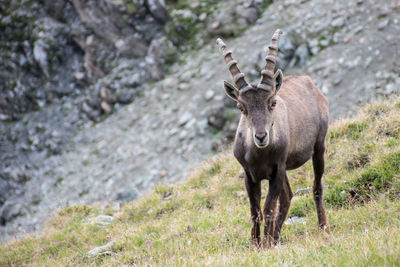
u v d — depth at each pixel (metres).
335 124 38.41
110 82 95.88
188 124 79.62
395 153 28.25
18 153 95.31
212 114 77.38
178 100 86.12
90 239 33.47
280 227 23.62
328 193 28.55
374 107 37.25
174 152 76.19
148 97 91.62
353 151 32.22
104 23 102.69
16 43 108.25
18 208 81.50
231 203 32.91
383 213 23.09
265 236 21.75
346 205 26.61
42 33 105.44
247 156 21.47
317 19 85.44
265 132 19.83
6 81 107.44
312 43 81.44
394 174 26.67
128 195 63.81
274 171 22.22
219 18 95.69
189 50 96.62
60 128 96.31
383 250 15.29
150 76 96.06
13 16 109.06
